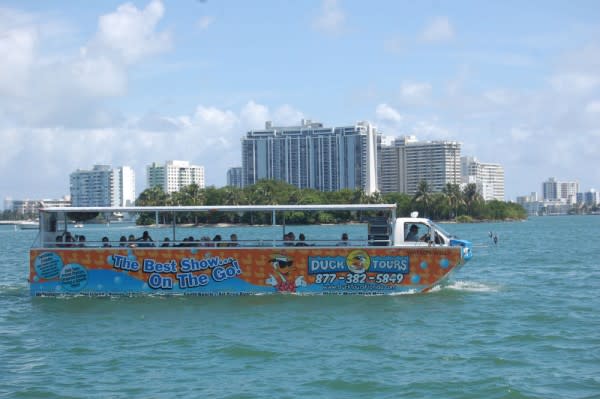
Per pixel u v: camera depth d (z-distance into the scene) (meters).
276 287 22.62
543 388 12.89
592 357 15.17
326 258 22.52
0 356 16.08
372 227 22.83
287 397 12.57
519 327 18.50
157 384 13.54
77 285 23.11
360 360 15.09
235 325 18.91
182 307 21.45
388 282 22.52
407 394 12.66
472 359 15.09
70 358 15.73
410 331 17.97
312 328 18.38
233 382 13.58
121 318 20.12
